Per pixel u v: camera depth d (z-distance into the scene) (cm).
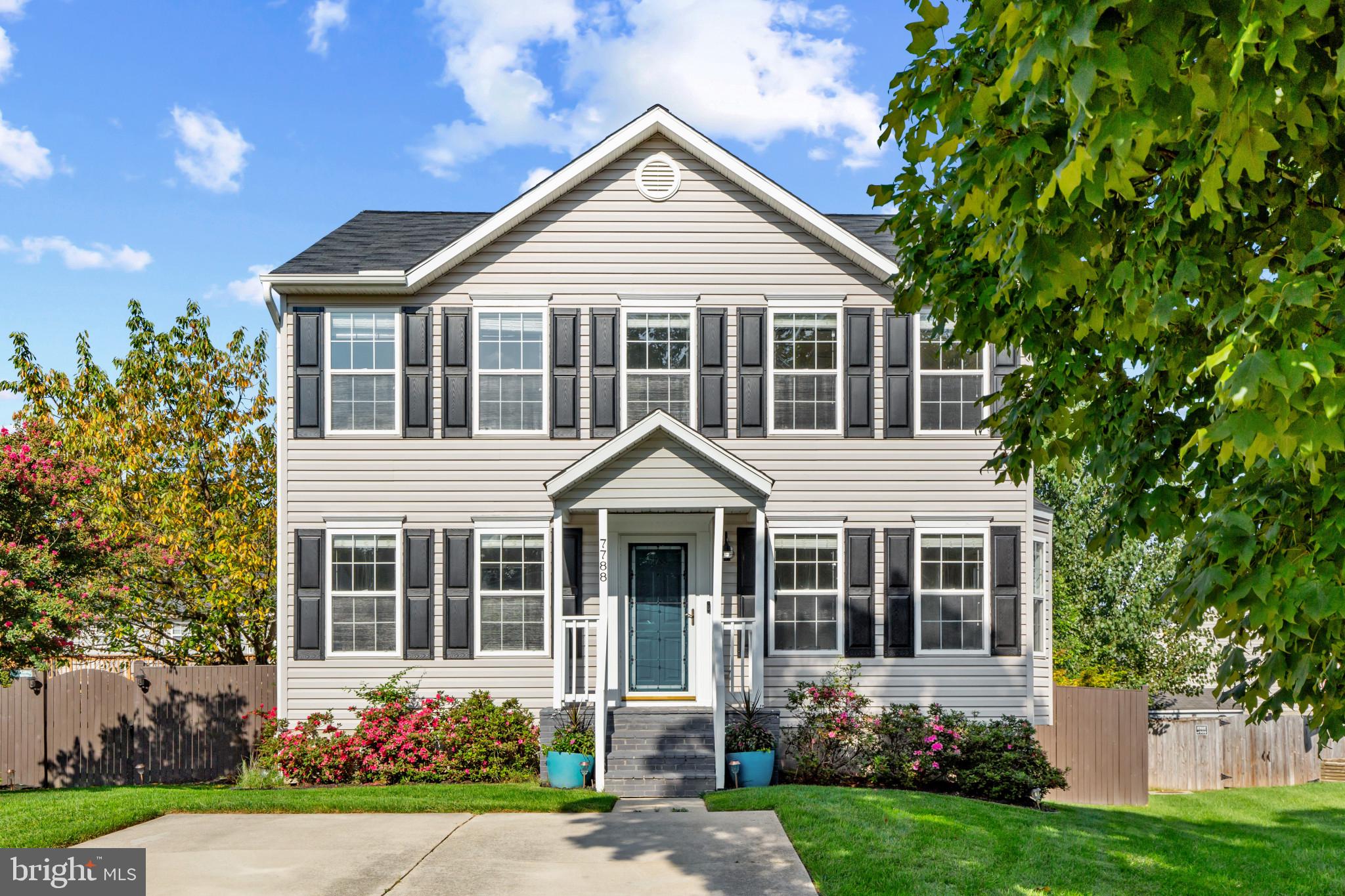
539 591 1502
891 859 862
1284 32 341
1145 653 2367
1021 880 850
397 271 1486
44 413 2008
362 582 1492
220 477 2070
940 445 1522
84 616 1307
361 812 1075
